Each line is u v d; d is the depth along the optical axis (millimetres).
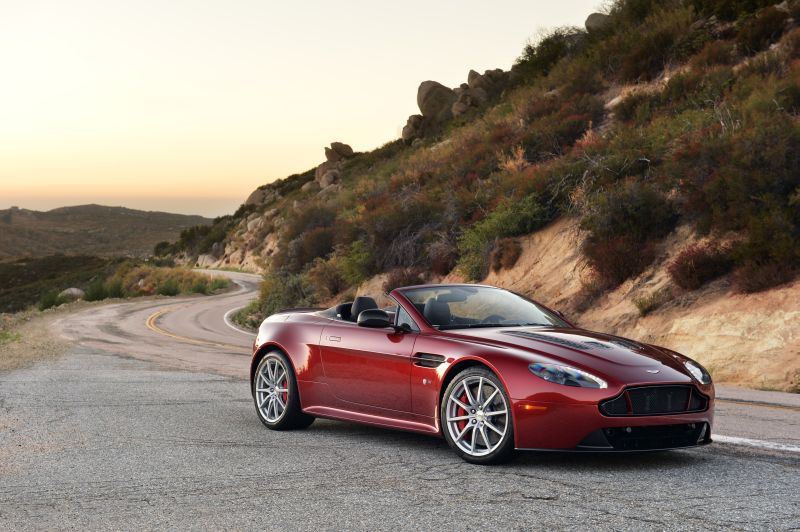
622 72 28047
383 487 4938
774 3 25266
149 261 111000
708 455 5812
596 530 3914
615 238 17359
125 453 6207
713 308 13750
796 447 6109
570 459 5688
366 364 6484
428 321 6320
